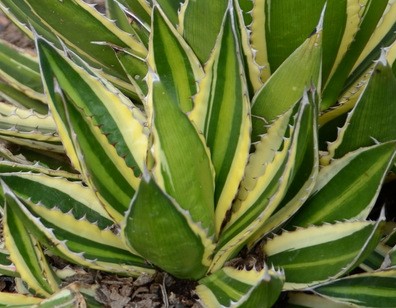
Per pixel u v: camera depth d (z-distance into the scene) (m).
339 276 0.57
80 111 0.55
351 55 0.69
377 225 0.53
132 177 0.59
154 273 0.63
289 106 0.64
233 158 0.60
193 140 0.55
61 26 0.74
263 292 0.52
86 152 0.56
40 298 0.63
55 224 0.61
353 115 0.63
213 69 0.59
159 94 0.53
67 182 0.65
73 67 0.61
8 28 1.22
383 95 0.61
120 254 0.62
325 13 0.65
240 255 0.63
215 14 0.66
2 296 0.63
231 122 0.60
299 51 0.61
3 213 0.61
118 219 0.60
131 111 0.62
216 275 0.61
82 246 0.61
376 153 0.60
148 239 0.54
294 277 0.60
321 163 0.66
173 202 0.51
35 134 0.73
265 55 0.69
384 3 0.67
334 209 0.62
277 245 0.62
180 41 0.63
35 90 0.83
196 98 0.60
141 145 0.62
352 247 0.58
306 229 0.60
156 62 0.63
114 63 0.76
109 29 0.73
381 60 0.59
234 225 0.60
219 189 0.61
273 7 0.65
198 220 0.58
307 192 0.59
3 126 0.77
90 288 0.63
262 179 0.59
